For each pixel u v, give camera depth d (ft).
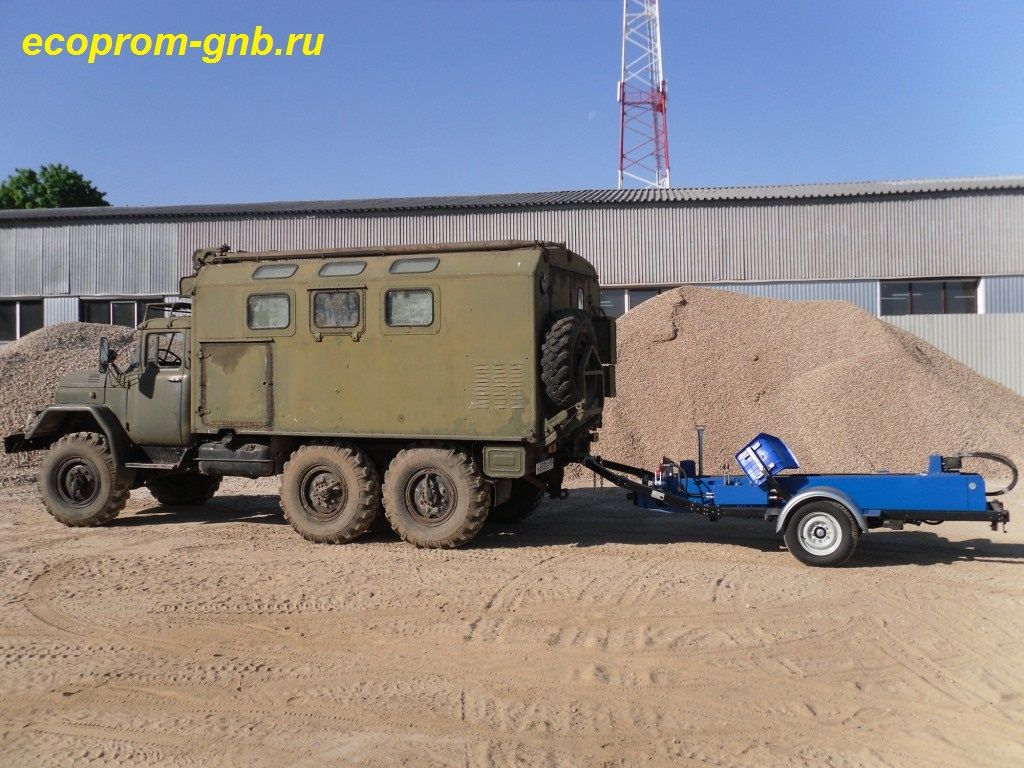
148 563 28.89
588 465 32.37
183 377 34.60
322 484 32.04
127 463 35.55
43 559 29.63
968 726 16.26
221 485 47.78
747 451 29.60
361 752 15.29
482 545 31.86
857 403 48.73
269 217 89.35
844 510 27.81
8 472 52.26
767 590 25.16
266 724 16.49
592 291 35.70
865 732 16.03
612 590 25.18
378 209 86.89
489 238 86.38
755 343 53.98
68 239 92.99
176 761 15.05
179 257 90.94
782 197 83.41
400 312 30.83
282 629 21.93
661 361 53.31
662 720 16.55
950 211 82.07
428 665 19.43
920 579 26.35
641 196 88.17
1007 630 21.57
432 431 30.55
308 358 31.99
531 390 29.40
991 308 81.51
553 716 16.72
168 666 19.45
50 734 16.14
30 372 65.05
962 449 46.88
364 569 27.84
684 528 35.35
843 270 83.05
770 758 15.02
